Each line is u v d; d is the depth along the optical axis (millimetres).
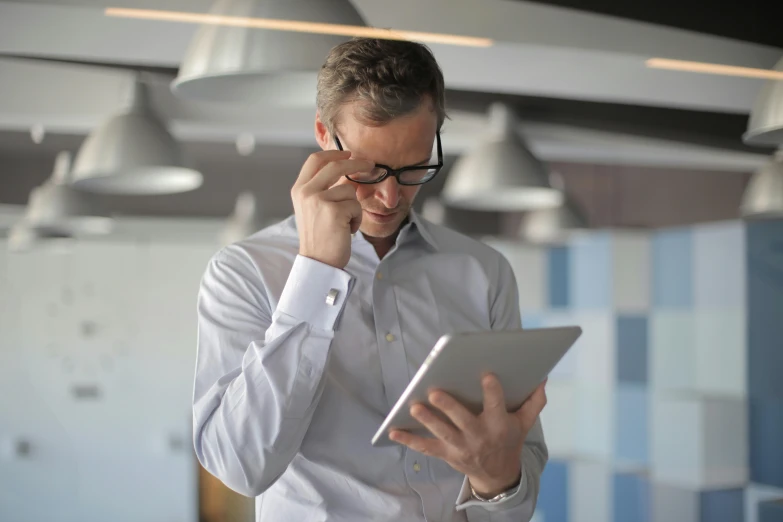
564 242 3490
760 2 1718
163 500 5688
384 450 1017
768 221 2791
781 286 2826
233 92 1461
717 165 2604
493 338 786
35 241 5293
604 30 1664
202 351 1032
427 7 1497
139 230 4297
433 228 1181
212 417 958
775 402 2939
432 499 1018
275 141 3744
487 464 873
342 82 974
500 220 3695
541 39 1669
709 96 1958
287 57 1298
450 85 2314
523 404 911
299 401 911
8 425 5445
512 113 2588
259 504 1076
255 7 1302
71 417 5566
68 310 5531
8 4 1570
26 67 2475
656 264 3182
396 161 980
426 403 841
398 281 1102
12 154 3287
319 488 1003
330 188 930
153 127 2564
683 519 3248
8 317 5453
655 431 3344
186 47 1403
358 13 1331
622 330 3371
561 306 3572
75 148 2846
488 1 1505
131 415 5668
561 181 3121
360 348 1058
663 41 1702
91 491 5578
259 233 1117
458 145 2803
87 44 1759
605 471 3547
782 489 2924
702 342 3105
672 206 3000
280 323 924
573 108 2404
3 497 5461
